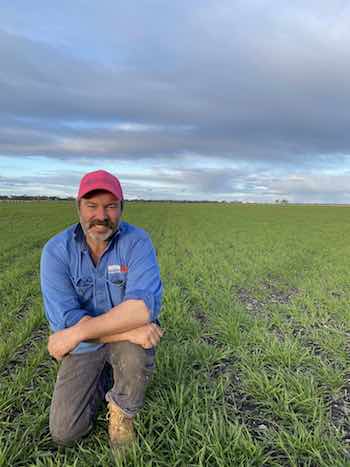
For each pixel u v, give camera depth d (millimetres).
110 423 3074
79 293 3182
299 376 4250
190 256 14336
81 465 2855
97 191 2859
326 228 31875
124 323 2953
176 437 3227
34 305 7148
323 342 5609
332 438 3227
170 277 10250
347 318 6777
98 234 2971
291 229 29891
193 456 2953
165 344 5184
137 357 3004
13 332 5699
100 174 2918
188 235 22891
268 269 11938
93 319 2977
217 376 4449
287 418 3576
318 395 4047
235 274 10516
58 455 2979
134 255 3139
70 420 2977
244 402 3891
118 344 3059
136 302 2982
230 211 66000
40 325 6281
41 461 3006
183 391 3809
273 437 3268
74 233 3172
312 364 4742
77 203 3039
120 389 3012
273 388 3990
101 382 3350
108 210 2928
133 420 3350
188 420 3301
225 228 29625
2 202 86250
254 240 20672
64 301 3070
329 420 3596
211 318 6406
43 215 40719
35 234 21172
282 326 6285
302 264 13055
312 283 9898
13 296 7875
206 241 19625
